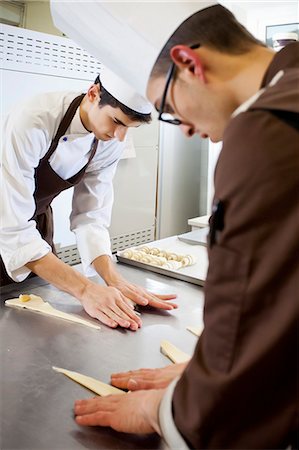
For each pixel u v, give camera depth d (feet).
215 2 2.14
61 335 3.06
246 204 1.45
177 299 3.77
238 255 1.47
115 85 3.25
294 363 1.45
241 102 1.78
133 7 2.17
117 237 7.09
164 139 7.70
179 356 2.76
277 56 1.73
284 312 1.42
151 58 2.17
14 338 2.98
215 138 1.95
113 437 2.06
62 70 5.68
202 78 1.77
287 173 1.42
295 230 1.41
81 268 4.42
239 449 1.51
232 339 1.50
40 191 4.19
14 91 5.20
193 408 1.56
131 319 3.24
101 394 2.35
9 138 3.55
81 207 4.46
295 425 1.47
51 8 2.50
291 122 1.47
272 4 6.40
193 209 8.89
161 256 4.74
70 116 3.78
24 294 3.69
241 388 1.46
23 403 2.29
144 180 7.41
